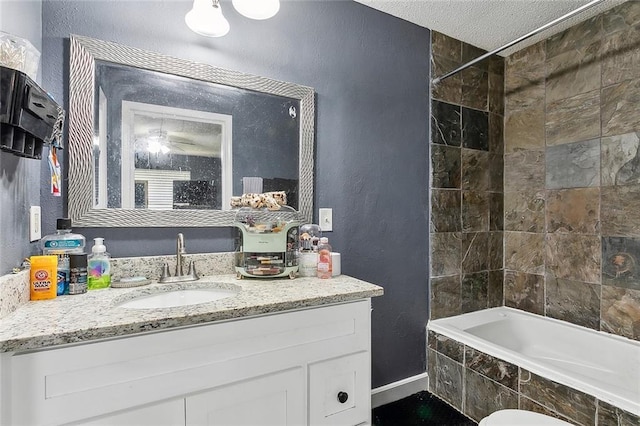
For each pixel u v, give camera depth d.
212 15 1.29
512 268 2.34
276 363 1.05
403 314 2.00
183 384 0.91
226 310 0.96
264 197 1.44
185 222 1.38
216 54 1.46
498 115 2.37
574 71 2.00
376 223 1.90
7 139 0.77
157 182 1.34
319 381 1.14
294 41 1.64
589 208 1.92
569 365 1.91
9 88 0.74
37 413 0.76
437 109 2.11
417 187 2.04
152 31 1.34
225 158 1.47
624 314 1.77
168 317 0.88
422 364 2.06
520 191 2.29
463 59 2.21
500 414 1.17
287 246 1.42
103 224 1.24
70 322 0.83
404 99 1.99
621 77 1.78
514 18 1.95
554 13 1.89
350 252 1.82
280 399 1.06
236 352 0.99
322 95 1.72
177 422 0.90
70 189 1.19
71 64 1.20
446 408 1.87
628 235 1.76
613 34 1.82
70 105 1.20
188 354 0.92
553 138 2.11
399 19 1.97
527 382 1.51
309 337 1.12
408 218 2.01
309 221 1.66
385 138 1.92
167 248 1.36
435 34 2.11
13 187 0.95
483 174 2.30
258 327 1.02
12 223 0.95
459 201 2.19
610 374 1.75
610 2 1.76
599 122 1.88
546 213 2.14
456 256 2.18
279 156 1.59
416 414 1.82
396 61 1.96
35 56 0.89
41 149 0.97
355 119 1.82
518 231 2.30
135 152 1.31
